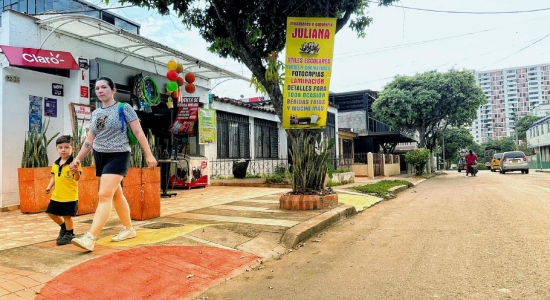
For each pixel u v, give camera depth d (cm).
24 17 775
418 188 1504
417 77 2842
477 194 1142
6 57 722
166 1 741
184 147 1281
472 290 335
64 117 861
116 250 436
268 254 484
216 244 493
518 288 335
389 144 3381
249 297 342
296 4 747
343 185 1436
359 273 397
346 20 798
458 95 2681
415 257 447
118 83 952
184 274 389
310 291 350
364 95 3194
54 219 464
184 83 1208
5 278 344
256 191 1109
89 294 326
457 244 502
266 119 1767
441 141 5150
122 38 886
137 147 665
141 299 329
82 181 700
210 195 1006
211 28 823
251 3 750
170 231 536
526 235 533
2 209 738
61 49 842
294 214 691
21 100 780
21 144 777
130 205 634
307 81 737
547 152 4491
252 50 788
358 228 645
